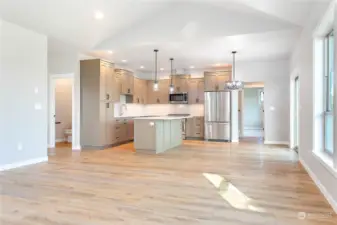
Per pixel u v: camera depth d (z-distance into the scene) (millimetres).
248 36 5039
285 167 4625
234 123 8320
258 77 7797
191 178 3910
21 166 4738
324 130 3660
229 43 5586
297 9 4055
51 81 7137
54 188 3420
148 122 6191
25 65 4902
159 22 5449
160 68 9008
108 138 7109
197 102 9180
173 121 7168
